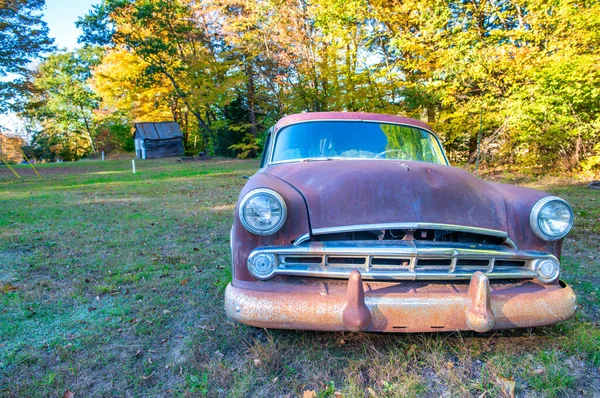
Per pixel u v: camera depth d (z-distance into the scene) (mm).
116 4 24453
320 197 2279
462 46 11531
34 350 2441
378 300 2010
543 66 10469
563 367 2168
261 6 20438
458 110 12742
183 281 3631
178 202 8852
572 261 4164
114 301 3229
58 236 5559
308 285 2150
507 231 2293
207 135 30984
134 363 2312
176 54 27516
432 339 2438
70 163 32406
